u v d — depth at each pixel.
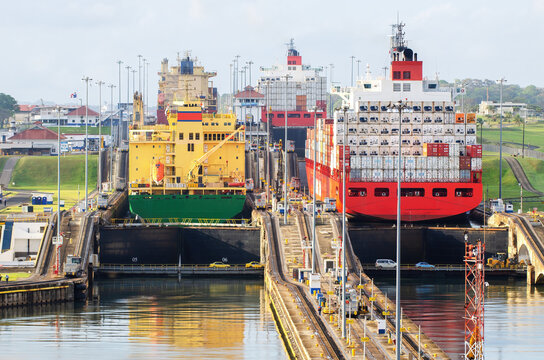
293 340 160.00
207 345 166.62
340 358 142.25
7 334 174.75
